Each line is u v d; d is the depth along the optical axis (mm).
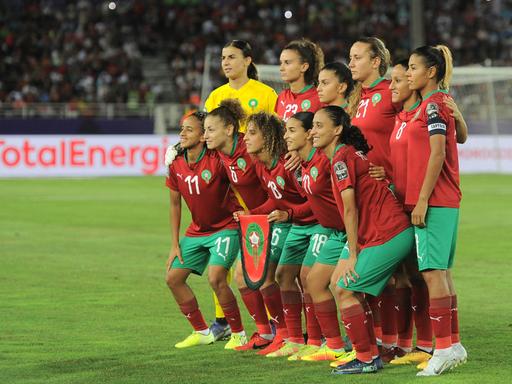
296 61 11922
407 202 10164
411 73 10055
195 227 11812
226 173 11438
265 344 11586
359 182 9977
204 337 11781
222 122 11195
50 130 45906
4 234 23500
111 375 9992
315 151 10430
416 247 10070
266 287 11398
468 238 22500
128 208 30109
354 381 9664
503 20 68000
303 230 11156
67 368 10328
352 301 10055
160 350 11375
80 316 13398
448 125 10023
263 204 11484
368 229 10039
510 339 11781
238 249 11680
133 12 63094
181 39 62844
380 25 65562
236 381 9695
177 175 11586
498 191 36250
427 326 10656
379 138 11234
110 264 18562
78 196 34344
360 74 11258
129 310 13867
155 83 60250
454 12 67500
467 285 16031
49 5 62438
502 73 44594
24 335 12133
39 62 57094
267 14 65375
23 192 35969
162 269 17922
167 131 49719
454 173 10109
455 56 64438
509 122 49188
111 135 45500
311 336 11102
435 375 9891
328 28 64812
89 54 58500
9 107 48438
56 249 20766
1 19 59250
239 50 12805
